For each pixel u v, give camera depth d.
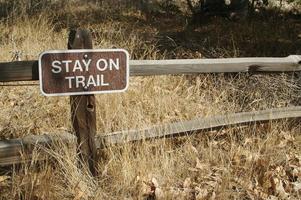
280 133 4.29
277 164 3.98
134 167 3.55
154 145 3.78
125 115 4.24
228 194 3.47
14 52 5.89
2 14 8.48
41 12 8.76
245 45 7.76
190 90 5.27
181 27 9.84
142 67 3.39
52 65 3.06
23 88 5.01
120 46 6.67
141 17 11.17
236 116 4.09
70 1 11.62
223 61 3.73
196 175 3.68
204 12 10.55
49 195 3.19
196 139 4.14
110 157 3.55
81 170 3.39
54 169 3.37
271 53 7.39
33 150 3.19
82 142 3.33
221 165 3.82
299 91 5.11
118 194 3.40
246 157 3.90
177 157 3.84
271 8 12.03
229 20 10.32
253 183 3.72
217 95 5.27
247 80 5.46
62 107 4.55
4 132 4.12
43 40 6.69
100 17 10.46
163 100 4.78
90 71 3.16
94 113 3.30
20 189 3.18
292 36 8.72
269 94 5.19
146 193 3.42
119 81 3.25
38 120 4.38
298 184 3.71
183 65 3.54
